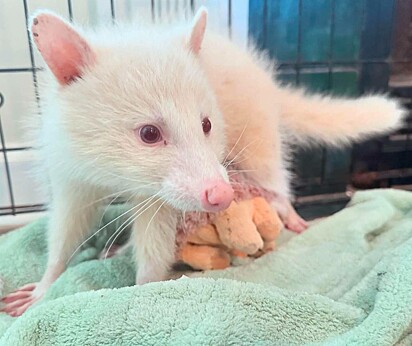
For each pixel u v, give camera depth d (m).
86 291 0.18
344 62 0.30
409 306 0.16
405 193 0.27
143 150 0.16
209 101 0.18
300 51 0.29
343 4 0.29
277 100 0.25
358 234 0.23
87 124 0.17
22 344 0.15
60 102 0.17
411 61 0.31
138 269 0.20
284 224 0.26
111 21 0.24
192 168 0.16
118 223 0.24
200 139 0.17
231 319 0.16
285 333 0.16
